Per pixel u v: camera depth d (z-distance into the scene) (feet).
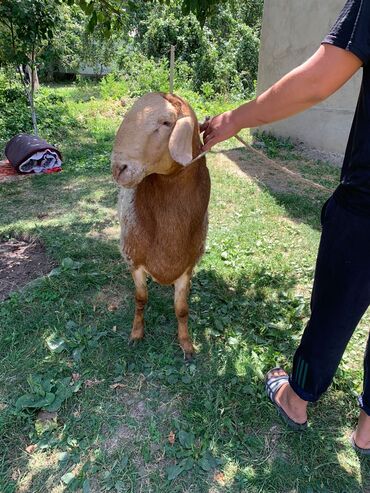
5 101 37.37
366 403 7.07
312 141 26.55
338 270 5.99
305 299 11.78
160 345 9.84
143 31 57.72
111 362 9.29
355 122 5.44
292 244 14.80
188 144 6.02
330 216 5.98
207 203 8.00
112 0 14.82
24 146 21.54
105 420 7.95
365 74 4.98
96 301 11.29
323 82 5.03
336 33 4.83
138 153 6.02
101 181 20.51
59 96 43.37
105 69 68.64
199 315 10.90
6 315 10.58
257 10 69.41
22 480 6.93
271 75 29.35
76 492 6.78
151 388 8.68
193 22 52.85
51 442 7.48
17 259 13.51
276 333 10.33
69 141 27.63
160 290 11.84
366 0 4.54
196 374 9.06
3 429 7.64
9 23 23.59
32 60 24.34
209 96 45.65
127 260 8.82
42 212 16.87
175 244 7.69
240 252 14.02
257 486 6.93
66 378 8.71
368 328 10.61
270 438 7.75
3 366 9.10
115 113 36.32
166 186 7.18
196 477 7.02
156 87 42.45
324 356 6.75
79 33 57.72
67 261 12.62
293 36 26.84
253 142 27.99
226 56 54.19
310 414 8.25
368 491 7.00
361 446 7.45
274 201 18.19
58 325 10.30
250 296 11.84
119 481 6.91
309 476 7.12
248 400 8.43
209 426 7.84
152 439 7.62
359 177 5.41
